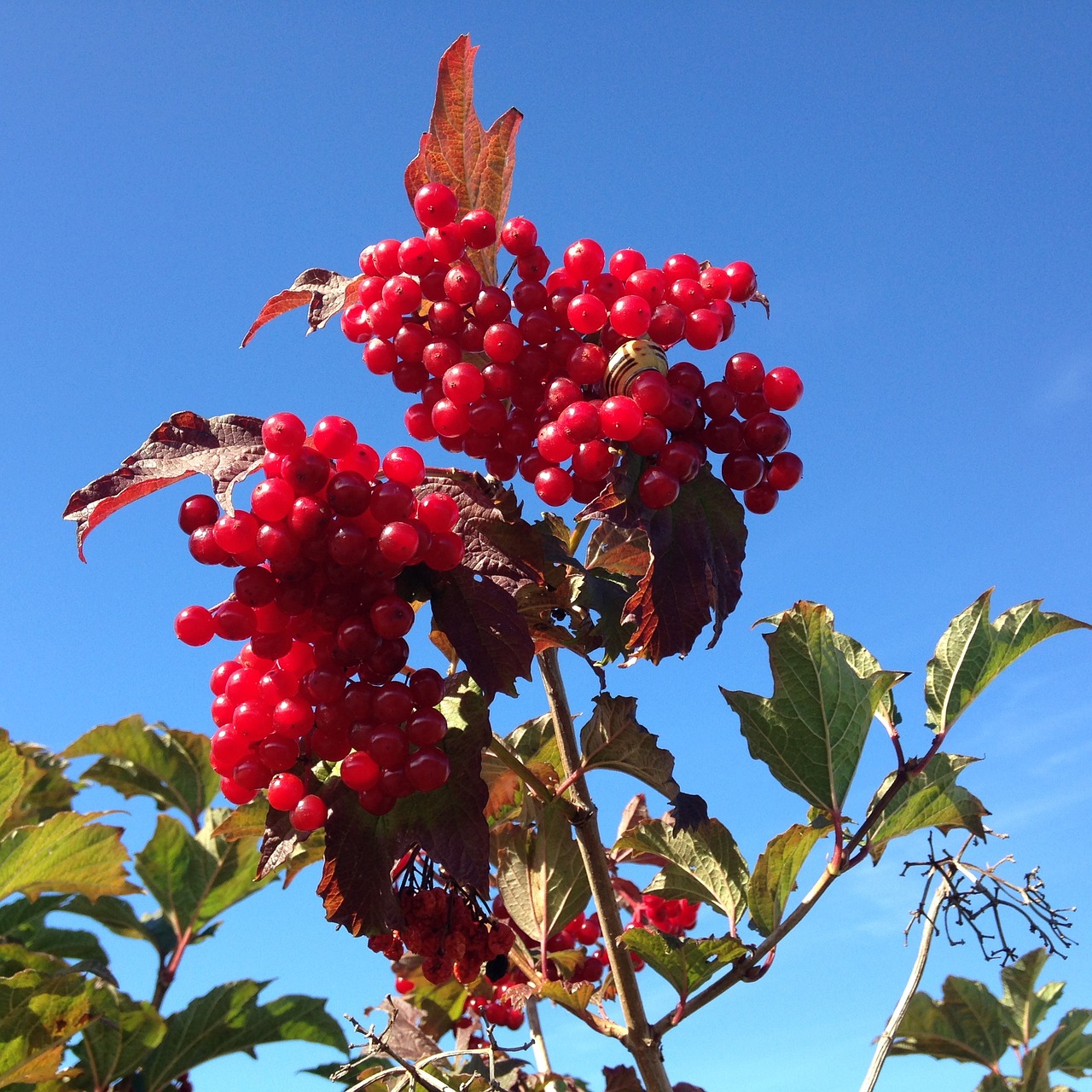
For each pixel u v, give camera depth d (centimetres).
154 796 52
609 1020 34
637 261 33
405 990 45
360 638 29
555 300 32
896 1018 35
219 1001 45
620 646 33
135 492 31
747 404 33
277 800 31
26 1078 39
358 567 29
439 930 34
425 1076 34
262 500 29
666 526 32
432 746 30
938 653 38
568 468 32
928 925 36
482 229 32
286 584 29
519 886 40
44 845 41
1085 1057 44
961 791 37
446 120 35
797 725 37
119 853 42
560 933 41
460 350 32
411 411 33
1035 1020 45
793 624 37
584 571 34
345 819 31
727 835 38
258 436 32
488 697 30
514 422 32
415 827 31
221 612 30
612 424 30
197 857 50
